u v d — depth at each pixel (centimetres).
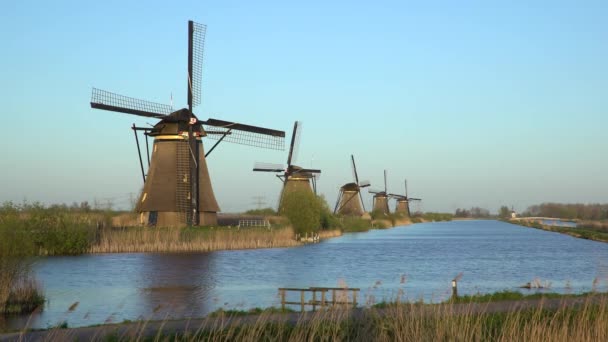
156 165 5972
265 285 3416
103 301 2845
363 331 1723
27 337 1833
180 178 5919
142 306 2716
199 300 2873
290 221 7319
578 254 6041
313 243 7150
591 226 12581
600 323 1791
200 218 6091
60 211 5188
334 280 3688
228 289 3250
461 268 4541
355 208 12450
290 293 3098
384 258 5338
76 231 5094
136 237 5428
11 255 2666
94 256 4897
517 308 2159
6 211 3362
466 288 3347
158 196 5912
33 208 5028
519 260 5303
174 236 5531
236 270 4141
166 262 4541
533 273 4244
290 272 4091
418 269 4434
